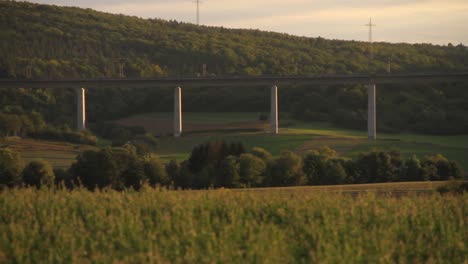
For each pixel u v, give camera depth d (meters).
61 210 48.88
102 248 41.62
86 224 46.62
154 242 42.75
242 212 50.12
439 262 41.44
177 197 53.06
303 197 54.25
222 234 44.06
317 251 41.25
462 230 47.50
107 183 111.69
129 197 52.50
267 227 46.00
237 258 39.75
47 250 40.94
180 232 44.72
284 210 50.88
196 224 46.50
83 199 52.09
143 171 115.62
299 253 42.41
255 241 42.72
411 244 44.69
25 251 40.22
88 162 113.69
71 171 116.12
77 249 41.03
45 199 51.72
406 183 101.19
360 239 44.03
